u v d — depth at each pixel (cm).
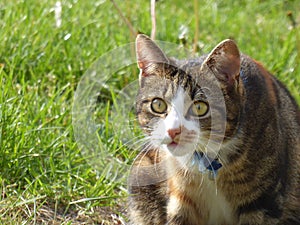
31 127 667
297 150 593
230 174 552
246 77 558
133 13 935
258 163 548
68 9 885
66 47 812
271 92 575
